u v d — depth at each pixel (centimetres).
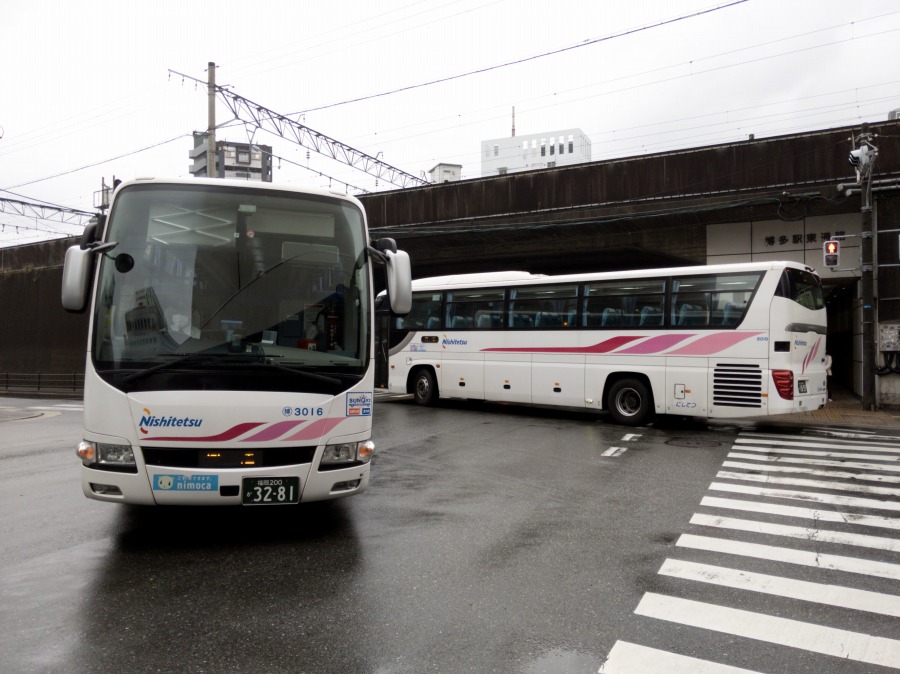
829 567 475
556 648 344
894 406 1572
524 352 1406
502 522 588
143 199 526
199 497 477
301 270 537
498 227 2002
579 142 9475
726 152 1703
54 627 363
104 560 479
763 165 1659
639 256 2073
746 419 1389
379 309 1705
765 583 442
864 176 1484
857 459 917
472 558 488
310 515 607
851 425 1279
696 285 1197
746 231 1772
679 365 1200
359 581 438
